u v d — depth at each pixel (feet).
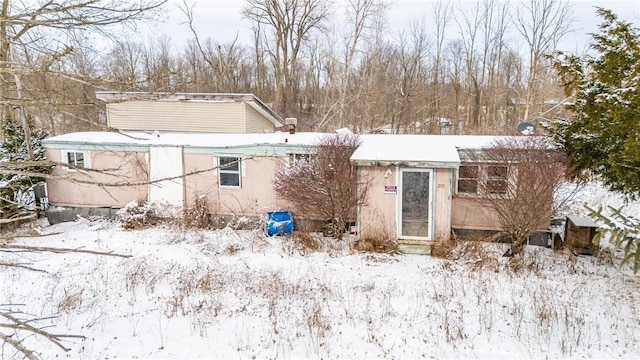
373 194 34.35
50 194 45.19
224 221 42.16
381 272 30.01
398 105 110.22
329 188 36.14
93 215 44.62
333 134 40.42
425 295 25.93
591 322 21.97
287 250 34.71
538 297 24.86
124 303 25.40
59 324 22.76
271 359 19.66
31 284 28.14
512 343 20.34
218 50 104.83
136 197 43.75
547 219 33.50
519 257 31.73
